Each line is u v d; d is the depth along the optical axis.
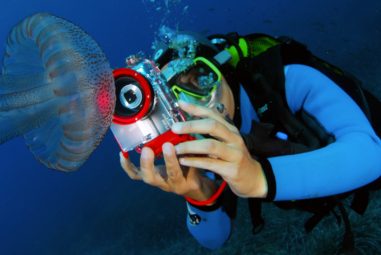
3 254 17.73
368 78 10.05
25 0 53.91
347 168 1.18
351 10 18.52
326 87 1.57
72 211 15.92
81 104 0.81
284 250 5.19
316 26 16.62
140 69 1.20
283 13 28.36
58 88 0.80
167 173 1.26
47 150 0.92
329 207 1.86
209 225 2.13
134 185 12.96
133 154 13.11
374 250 4.35
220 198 2.08
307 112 1.62
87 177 19.53
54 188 21.78
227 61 1.77
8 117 0.83
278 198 1.13
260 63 1.81
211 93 1.57
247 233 6.03
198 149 1.06
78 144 0.86
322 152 1.22
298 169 1.14
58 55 0.81
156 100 1.16
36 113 0.83
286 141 1.58
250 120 1.79
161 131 1.16
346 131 1.36
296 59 1.81
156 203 10.01
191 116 1.19
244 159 1.06
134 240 9.23
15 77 0.88
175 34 1.73
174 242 7.86
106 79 0.90
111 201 13.24
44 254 13.97
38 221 18.48
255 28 39.22
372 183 1.79
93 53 0.89
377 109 1.82
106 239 10.70
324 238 4.82
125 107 1.16
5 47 1.02
